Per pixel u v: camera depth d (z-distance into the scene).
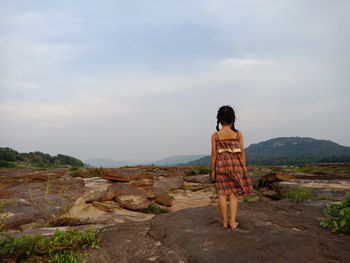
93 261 3.30
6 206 6.00
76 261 3.17
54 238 3.67
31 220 5.68
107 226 4.72
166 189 14.42
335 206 5.02
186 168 24.72
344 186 9.36
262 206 5.67
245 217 4.64
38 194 7.84
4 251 3.09
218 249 3.23
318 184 10.13
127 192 8.91
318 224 4.15
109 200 8.66
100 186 10.51
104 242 3.76
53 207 6.61
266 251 3.02
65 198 7.57
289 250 2.99
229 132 4.04
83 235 3.77
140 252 3.51
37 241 3.43
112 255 3.45
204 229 4.09
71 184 9.43
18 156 80.88
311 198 7.07
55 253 3.30
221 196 4.00
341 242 3.22
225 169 3.95
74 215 6.67
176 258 3.22
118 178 10.99
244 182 3.99
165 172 21.41
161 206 10.39
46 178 11.49
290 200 6.94
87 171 15.83
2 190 8.01
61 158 95.75
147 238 3.95
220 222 4.40
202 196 13.25
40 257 3.19
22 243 3.29
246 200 9.59
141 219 7.39
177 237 3.84
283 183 10.88
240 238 3.52
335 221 3.91
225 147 4.00
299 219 4.46
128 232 4.17
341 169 18.19
